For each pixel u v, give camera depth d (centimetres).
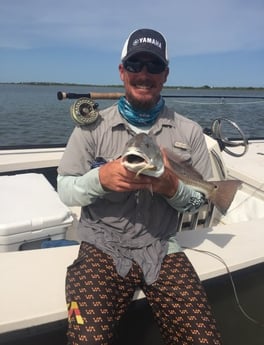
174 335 179
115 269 182
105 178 176
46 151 402
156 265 190
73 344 156
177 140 211
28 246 243
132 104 202
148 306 195
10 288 179
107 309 164
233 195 211
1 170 352
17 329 162
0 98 2845
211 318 173
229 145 350
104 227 200
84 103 202
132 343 200
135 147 153
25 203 260
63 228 252
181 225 298
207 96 512
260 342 227
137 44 193
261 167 386
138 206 196
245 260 221
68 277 178
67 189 195
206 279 209
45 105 2247
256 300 230
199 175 209
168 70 208
